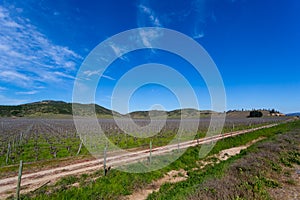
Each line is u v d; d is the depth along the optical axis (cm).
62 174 1243
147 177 1230
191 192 883
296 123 5797
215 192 838
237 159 1557
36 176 1206
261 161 1350
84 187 1007
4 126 5559
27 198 873
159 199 930
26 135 3341
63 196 907
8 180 1127
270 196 858
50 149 2138
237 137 2872
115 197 976
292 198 851
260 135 3350
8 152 1808
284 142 2159
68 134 3503
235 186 907
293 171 1223
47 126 5550
